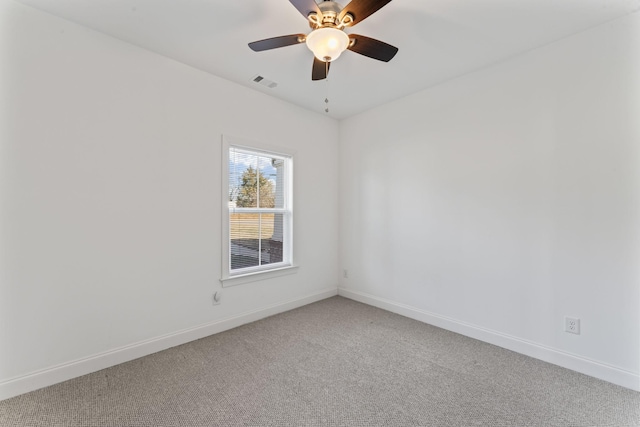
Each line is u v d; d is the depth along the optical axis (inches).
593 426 63.9
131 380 80.9
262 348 100.2
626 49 77.5
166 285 100.0
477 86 107.1
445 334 112.0
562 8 74.5
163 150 98.8
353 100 135.0
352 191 155.6
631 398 73.3
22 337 74.6
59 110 79.4
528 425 64.5
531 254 94.7
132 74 92.0
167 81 99.5
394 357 94.2
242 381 80.7
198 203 107.6
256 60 101.2
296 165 141.8
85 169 83.7
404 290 132.0
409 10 75.5
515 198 98.2
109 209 88.0
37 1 73.2
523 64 95.8
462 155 111.7
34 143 76.0
